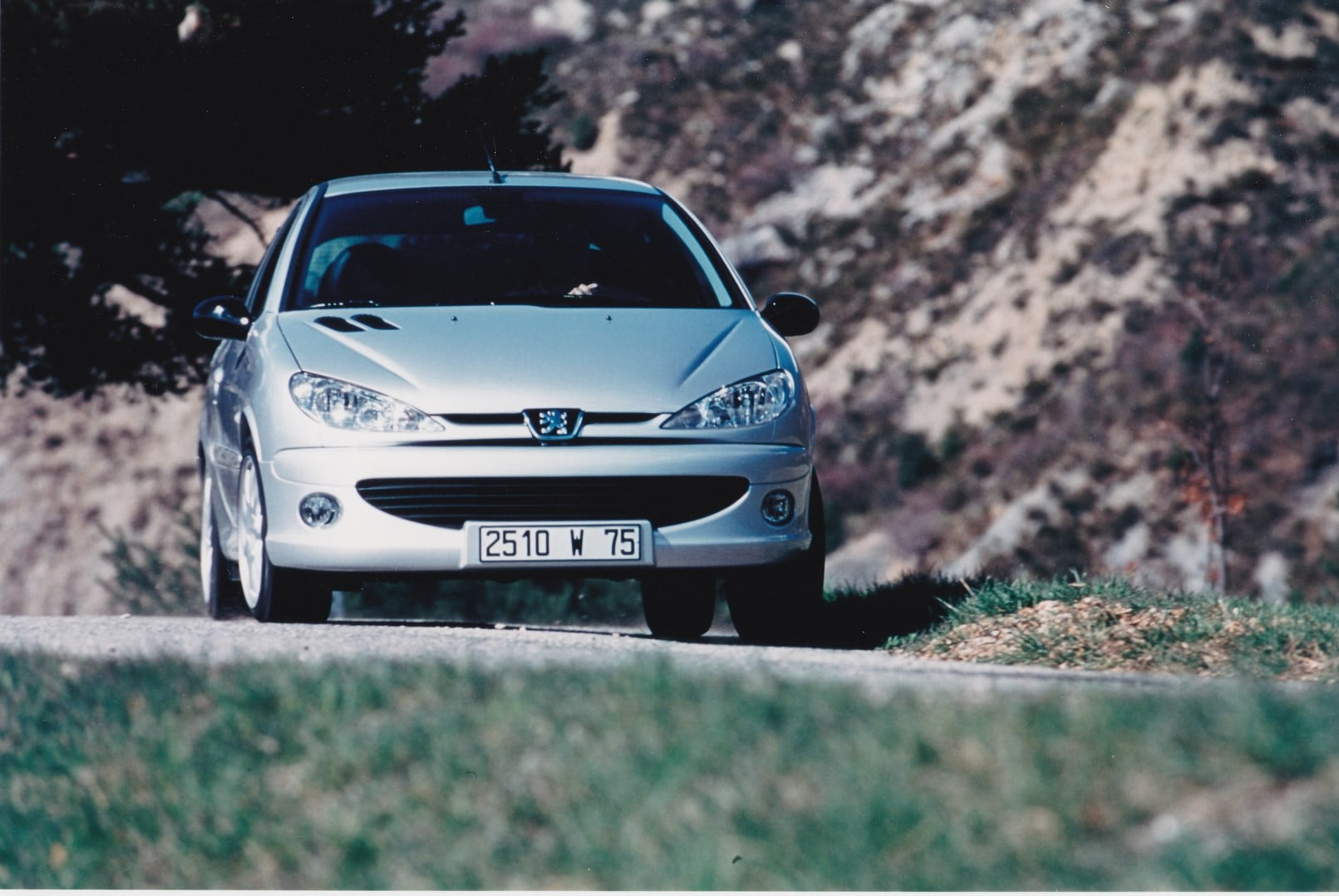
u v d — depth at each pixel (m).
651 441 11.34
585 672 7.70
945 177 74.06
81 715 7.78
